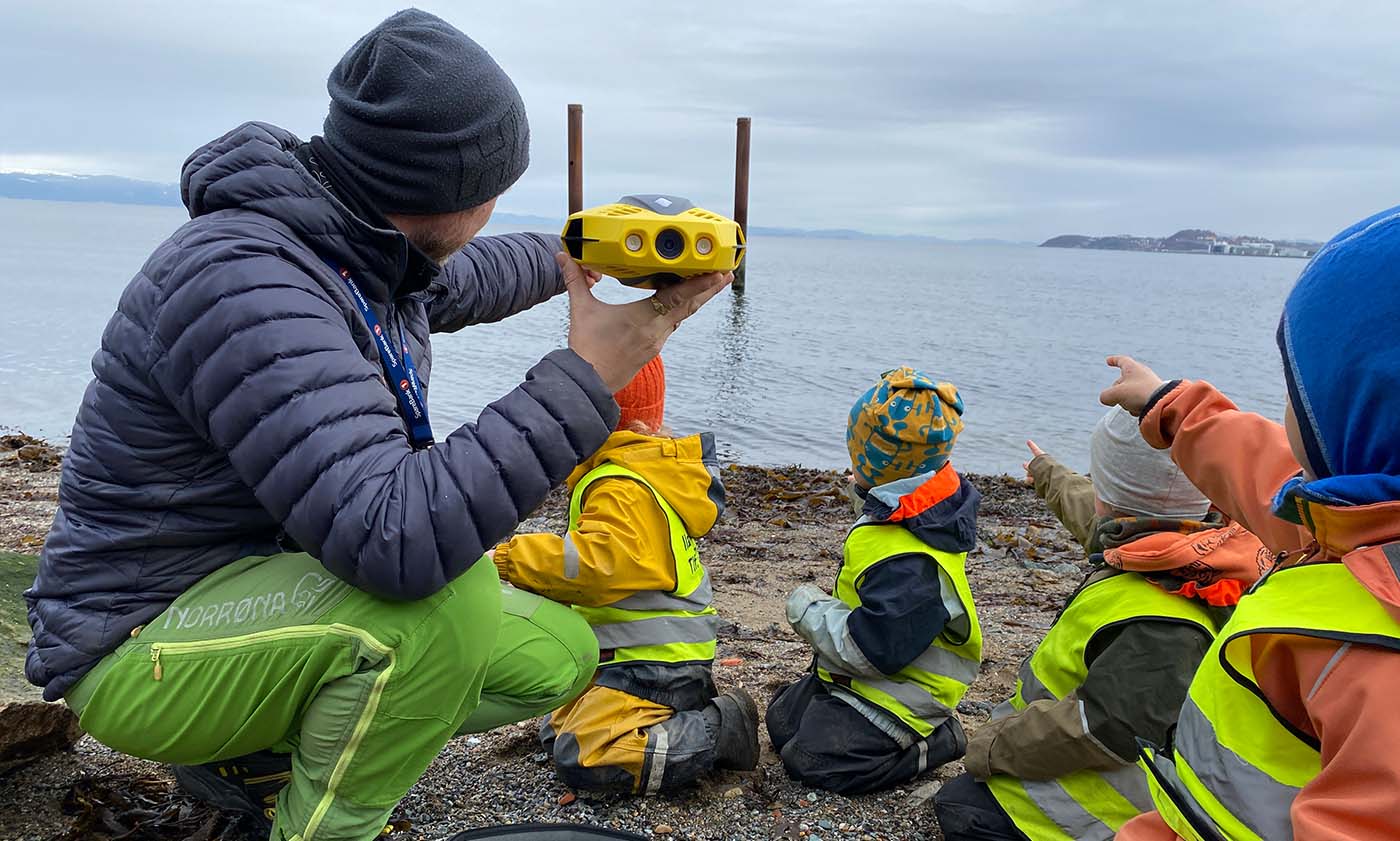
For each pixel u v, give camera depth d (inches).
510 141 86.4
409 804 113.0
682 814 114.3
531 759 125.1
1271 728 63.7
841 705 121.6
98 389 81.2
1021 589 218.4
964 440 522.3
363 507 73.7
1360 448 60.2
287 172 82.8
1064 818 100.0
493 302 121.6
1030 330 1213.1
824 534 266.2
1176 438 88.9
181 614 83.8
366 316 86.7
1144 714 93.3
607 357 81.4
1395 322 58.2
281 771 92.4
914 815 116.4
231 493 83.0
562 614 105.1
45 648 84.5
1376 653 57.5
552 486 79.4
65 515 84.5
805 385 669.9
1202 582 95.4
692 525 119.8
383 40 82.4
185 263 76.7
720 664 161.8
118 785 109.1
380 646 80.9
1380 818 53.6
